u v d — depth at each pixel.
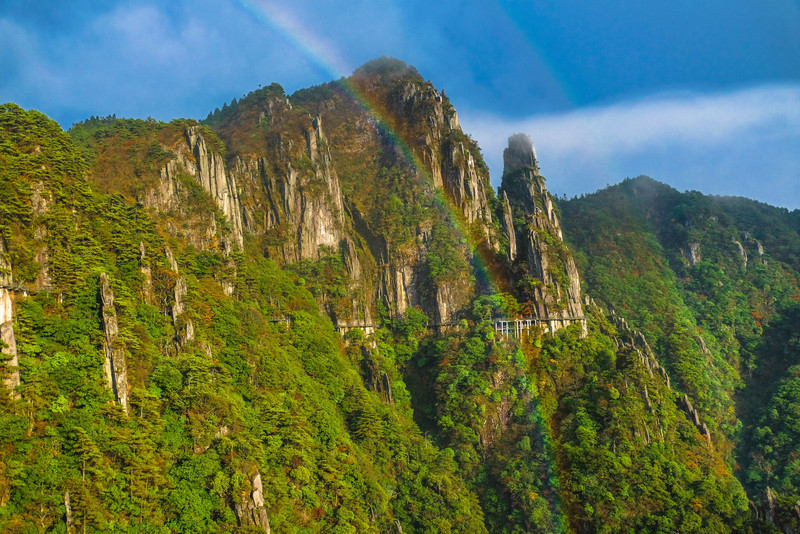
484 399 189.50
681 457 176.25
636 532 155.75
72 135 199.25
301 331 186.25
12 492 92.56
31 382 103.69
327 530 130.88
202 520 111.94
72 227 131.88
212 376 134.62
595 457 165.50
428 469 169.38
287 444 139.62
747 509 169.12
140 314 134.50
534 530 159.62
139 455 109.94
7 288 111.88
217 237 187.25
